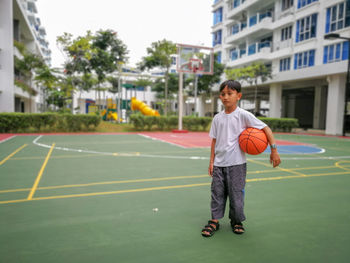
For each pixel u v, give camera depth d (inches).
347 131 879.7
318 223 129.3
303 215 140.3
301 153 399.2
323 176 239.5
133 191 181.5
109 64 1010.7
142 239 108.7
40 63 1019.3
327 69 802.8
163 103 1891.0
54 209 143.8
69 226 121.3
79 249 99.5
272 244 106.0
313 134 870.4
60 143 479.5
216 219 115.8
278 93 1039.6
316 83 1021.8
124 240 107.7
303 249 102.1
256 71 990.4
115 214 137.6
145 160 310.2
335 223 129.7
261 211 145.6
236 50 1280.8
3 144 453.1
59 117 736.3
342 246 105.1
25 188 185.0
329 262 92.7
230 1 1368.1
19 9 1013.2
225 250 100.3
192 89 1487.5
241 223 117.5
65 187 188.9
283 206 154.7
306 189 194.1
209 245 104.2
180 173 241.8
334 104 830.5
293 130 1051.9
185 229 119.6
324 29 851.4
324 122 1030.4
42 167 259.4
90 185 195.5
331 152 416.5
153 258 93.4
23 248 99.8
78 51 860.6
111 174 233.3
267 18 1052.5
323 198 171.9
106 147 429.4
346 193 185.0
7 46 833.5
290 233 117.0
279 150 432.5
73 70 909.8
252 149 104.7
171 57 1015.0
